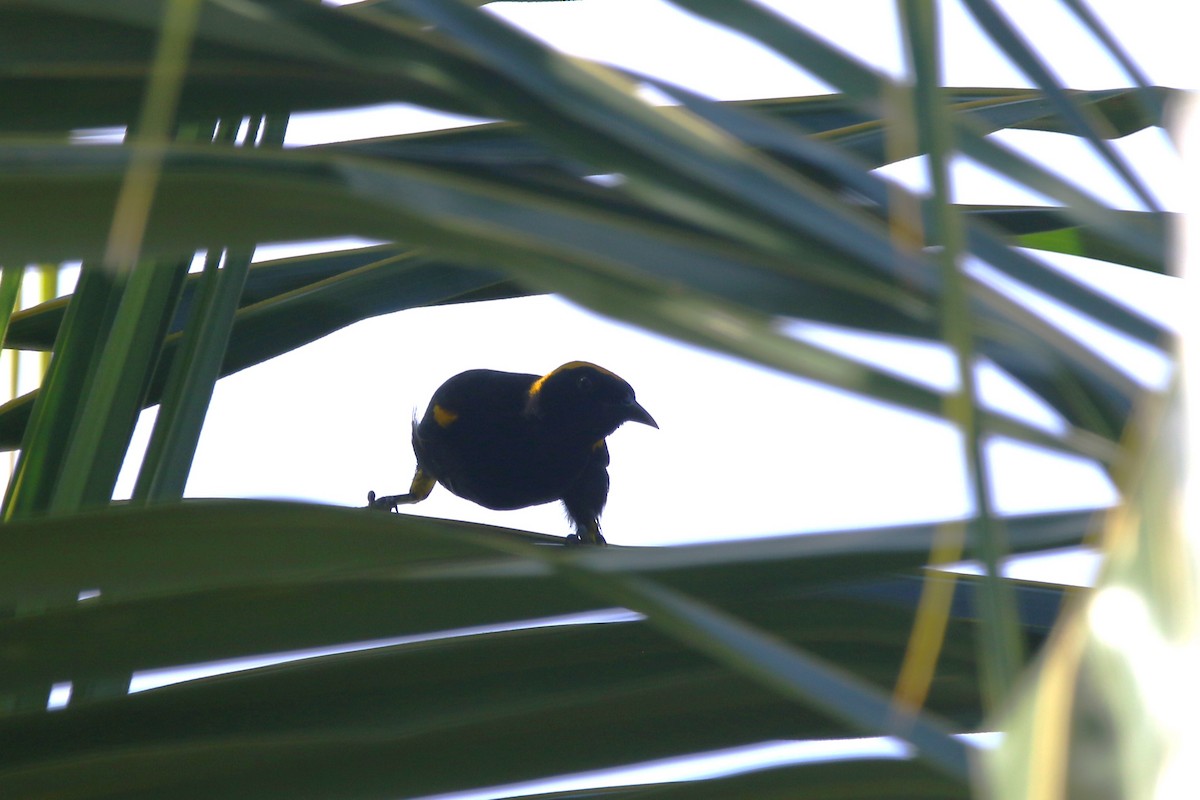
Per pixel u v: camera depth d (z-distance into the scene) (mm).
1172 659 463
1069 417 1001
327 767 1578
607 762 1656
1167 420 506
